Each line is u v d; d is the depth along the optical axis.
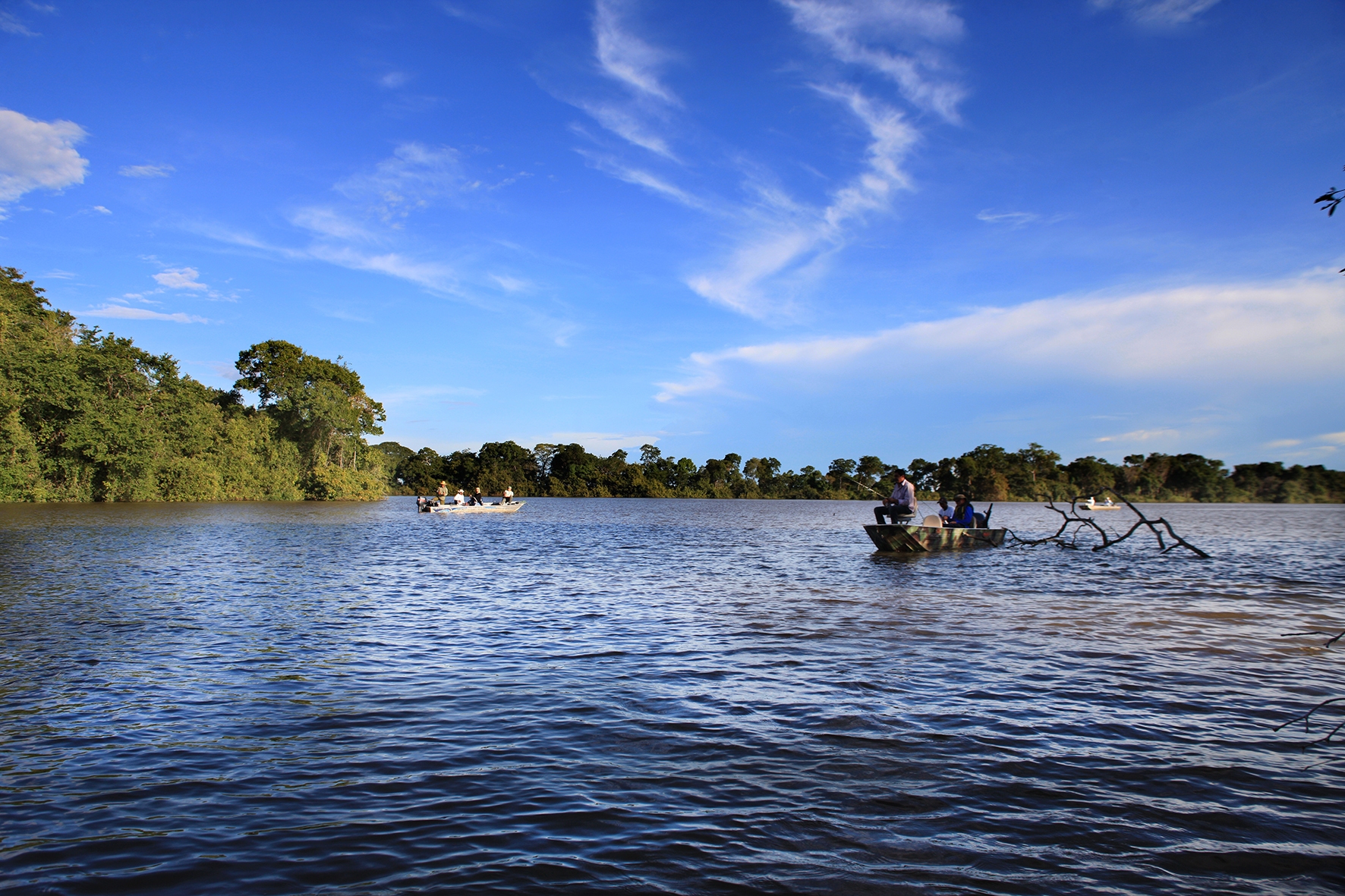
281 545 25.53
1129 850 4.80
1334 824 5.18
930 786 5.73
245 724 7.04
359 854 4.65
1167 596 15.48
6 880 4.31
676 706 7.64
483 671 9.03
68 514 39.03
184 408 58.94
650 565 21.62
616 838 4.88
